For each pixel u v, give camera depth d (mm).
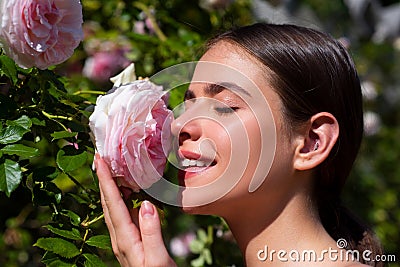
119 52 2840
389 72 6984
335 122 1588
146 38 2600
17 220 2941
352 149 1710
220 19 3023
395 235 4430
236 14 3215
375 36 7609
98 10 2953
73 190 2270
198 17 2996
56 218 1587
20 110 1624
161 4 2885
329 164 1655
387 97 6910
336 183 1709
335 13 6879
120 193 1497
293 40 1611
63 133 1569
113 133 1438
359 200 4457
